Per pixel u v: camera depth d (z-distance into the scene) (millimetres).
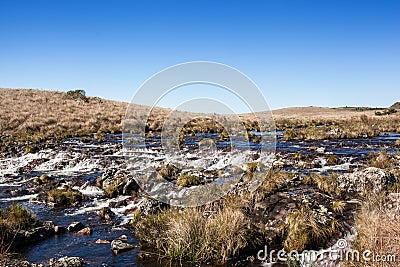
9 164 21359
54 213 12148
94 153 23172
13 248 8906
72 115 42531
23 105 44719
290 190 12328
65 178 17562
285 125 44438
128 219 11352
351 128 36344
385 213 7934
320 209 10062
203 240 8414
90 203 13281
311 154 21203
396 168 15680
